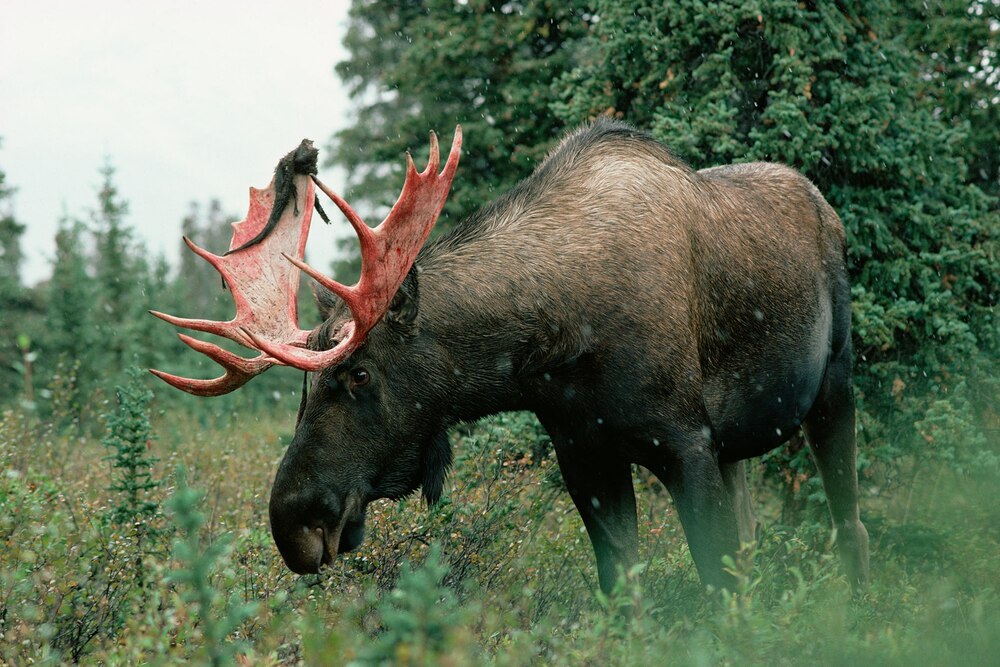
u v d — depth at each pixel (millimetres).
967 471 18891
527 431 19812
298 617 10656
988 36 29094
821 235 16125
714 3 21656
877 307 19719
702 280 13672
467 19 39500
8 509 13852
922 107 22922
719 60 21188
